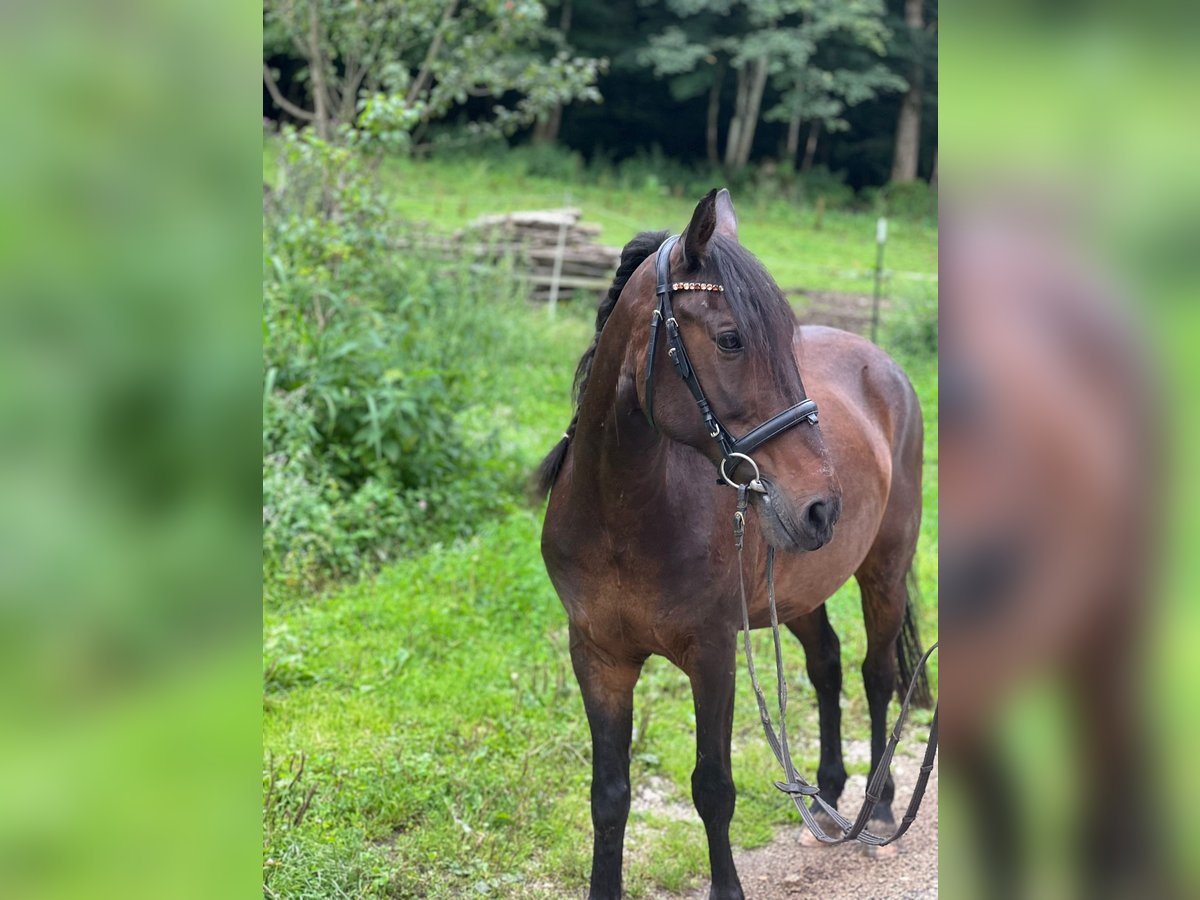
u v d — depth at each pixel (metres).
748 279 2.17
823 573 3.14
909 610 3.84
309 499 5.32
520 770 3.69
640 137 27.91
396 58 9.44
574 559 2.62
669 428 2.26
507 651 4.62
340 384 5.95
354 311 6.38
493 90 9.41
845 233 20.98
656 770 3.91
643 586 2.53
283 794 3.26
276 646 4.36
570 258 11.98
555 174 23.94
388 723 3.95
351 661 4.41
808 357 3.55
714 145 26.55
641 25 26.20
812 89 23.72
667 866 3.27
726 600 2.61
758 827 3.57
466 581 5.15
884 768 2.25
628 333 2.36
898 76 25.33
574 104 26.92
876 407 3.64
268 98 12.34
